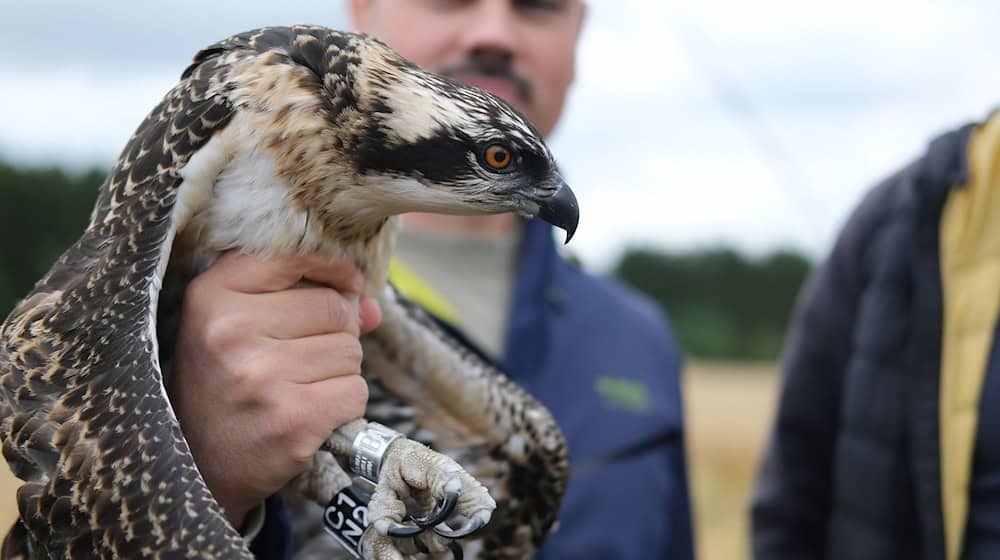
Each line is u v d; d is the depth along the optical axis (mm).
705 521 10008
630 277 39906
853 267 3721
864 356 3570
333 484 2545
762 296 38625
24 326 2217
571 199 2625
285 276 2422
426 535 2270
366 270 2619
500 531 2947
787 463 3875
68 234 18469
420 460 2256
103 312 2158
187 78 2439
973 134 3518
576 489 3430
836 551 3617
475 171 2543
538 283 3602
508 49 3574
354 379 2385
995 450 3330
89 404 2055
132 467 1973
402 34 3654
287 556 2426
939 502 3375
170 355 2471
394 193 2492
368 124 2424
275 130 2352
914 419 3439
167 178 2301
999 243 3398
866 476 3537
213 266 2414
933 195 3504
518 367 3477
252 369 2295
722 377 24797
